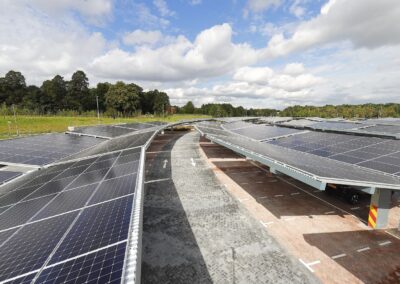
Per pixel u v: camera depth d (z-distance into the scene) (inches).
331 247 453.1
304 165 505.0
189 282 370.9
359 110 4089.6
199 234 502.3
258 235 496.4
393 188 415.2
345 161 580.4
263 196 701.9
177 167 1030.4
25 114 3100.4
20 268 181.3
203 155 1279.5
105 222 231.1
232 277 379.9
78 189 347.6
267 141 956.0
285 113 5762.8
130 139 863.1
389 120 1640.0
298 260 417.1
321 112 4746.6
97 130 1221.7
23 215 283.9
